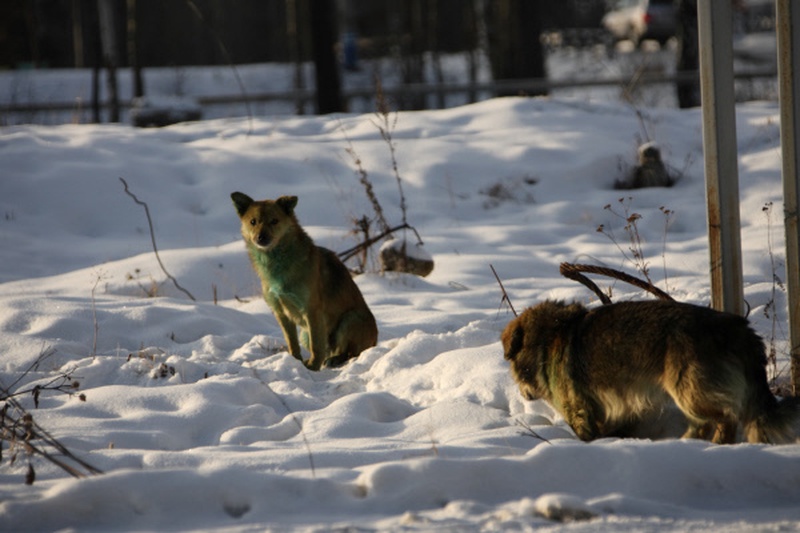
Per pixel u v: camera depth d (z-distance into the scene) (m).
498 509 4.72
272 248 9.40
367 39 58.06
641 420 6.60
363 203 18.56
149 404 7.34
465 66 52.41
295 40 40.31
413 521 4.53
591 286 7.88
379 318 11.41
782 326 9.09
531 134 22.09
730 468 5.08
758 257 12.97
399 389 7.97
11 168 18.72
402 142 21.62
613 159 20.59
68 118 36.75
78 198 18.09
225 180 19.28
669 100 36.44
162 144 21.22
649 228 16.83
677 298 10.34
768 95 32.22
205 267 13.83
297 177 19.80
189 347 9.88
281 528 4.42
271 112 38.97
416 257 13.73
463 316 11.05
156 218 17.86
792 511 4.75
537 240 16.47
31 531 4.56
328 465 5.58
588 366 6.33
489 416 6.78
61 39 57.06
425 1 49.34
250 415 7.08
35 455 5.92
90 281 13.16
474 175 20.03
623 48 51.50
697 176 19.77
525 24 34.47
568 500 4.54
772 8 47.66
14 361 8.98
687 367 5.81
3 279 14.30
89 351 9.57
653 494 4.99
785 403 5.97
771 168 18.77
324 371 9.24
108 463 5.77
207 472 4.93
